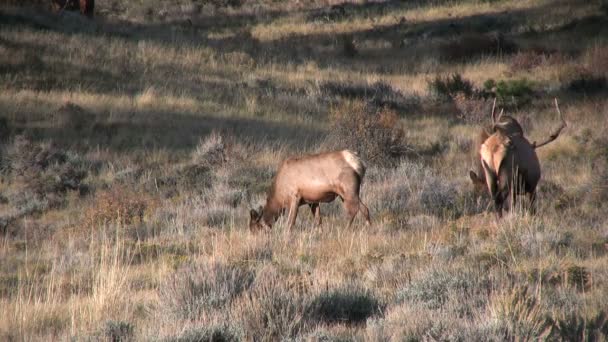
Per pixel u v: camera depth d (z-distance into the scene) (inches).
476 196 1541.6
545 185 1585.9
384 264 991.6
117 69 3161.9
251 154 2249.0
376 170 1953.7
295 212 1362.0
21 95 2716.5
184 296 839.7
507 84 3100.4
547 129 2359.7
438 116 2861.7
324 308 772.0
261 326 703.1
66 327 828.0
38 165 2160.4
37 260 1330.0
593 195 1456.7
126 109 2714.1
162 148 2363.4
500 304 679.1
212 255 1159.0
